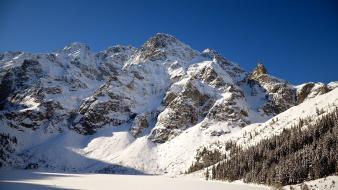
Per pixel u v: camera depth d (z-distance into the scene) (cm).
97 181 18538
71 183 17000
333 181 12475
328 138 14800
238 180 17662
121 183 17450
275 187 14100
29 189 13525
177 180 19862
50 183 16612
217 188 14738
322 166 13512
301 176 13838
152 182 18175
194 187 15225
